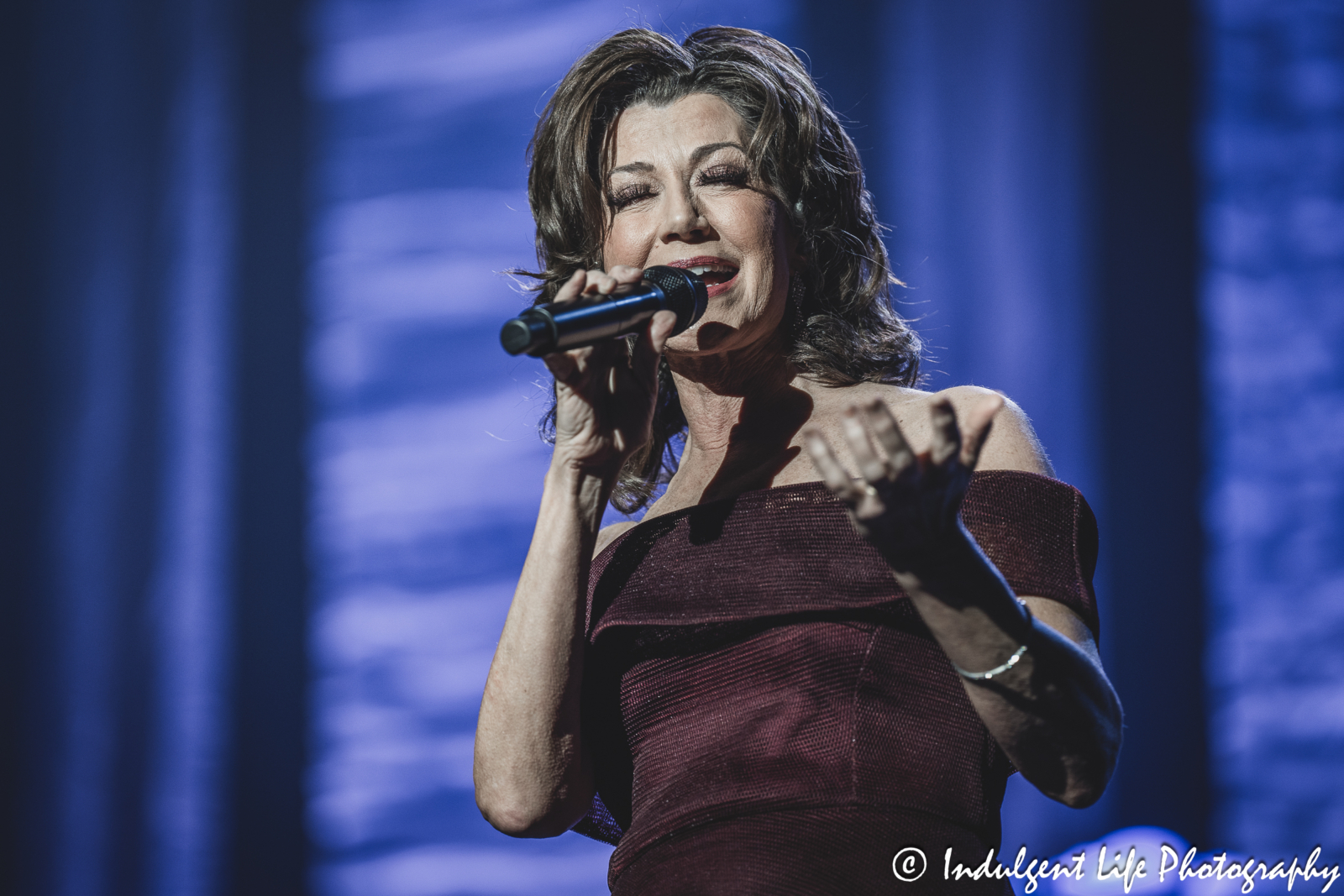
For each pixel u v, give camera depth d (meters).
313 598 20.61
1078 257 18.56
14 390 21.61
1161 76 18.81
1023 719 3.53
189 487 21.12
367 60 21.77
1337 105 19.22
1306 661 18.16
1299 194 19.08
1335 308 18.89
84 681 20.98
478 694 20.08
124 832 20.44
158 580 20.95
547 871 19.36
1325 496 18.50
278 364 21.20
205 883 20.14
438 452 20.77
